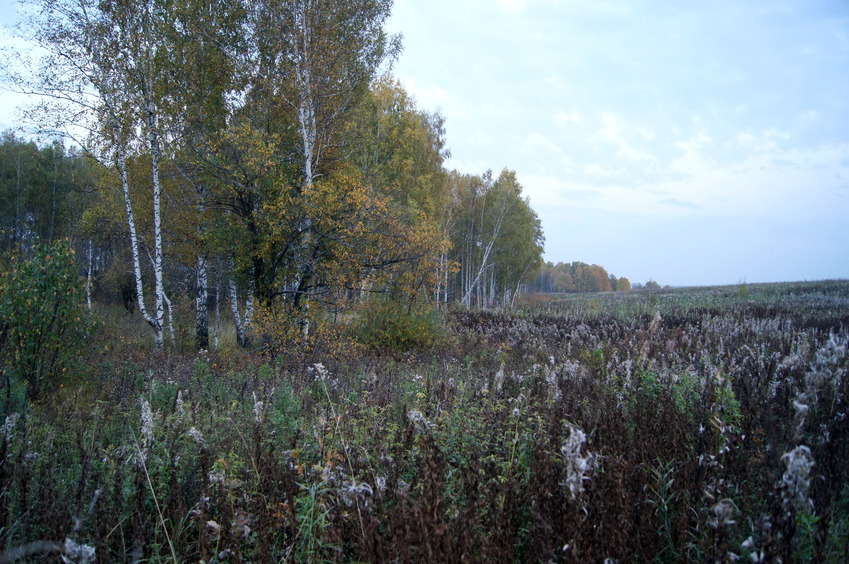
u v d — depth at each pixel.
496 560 3.17
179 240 20.47
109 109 15.52
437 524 2.99
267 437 5.45
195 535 3.95
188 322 24.41
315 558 3.40
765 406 5.54
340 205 15.58
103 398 8.77
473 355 14.59
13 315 8.97
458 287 60.31
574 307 34.91
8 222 38.94
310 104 16.91
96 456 4.98
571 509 3.25
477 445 4.61
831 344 4.23
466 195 50.34
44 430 6.30
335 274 15.88
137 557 3.32
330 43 16.95
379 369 11.76
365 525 3.35
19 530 3.85
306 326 14.66
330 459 4.13
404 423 5.48
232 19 17.95
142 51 15.93
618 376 7.93
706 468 4.06
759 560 2.89
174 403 7.99
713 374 6.65
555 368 8.63
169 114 17.30
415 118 32.19
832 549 3.15
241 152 15.77
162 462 4.73
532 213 63.28
